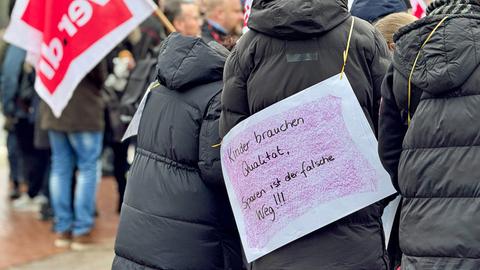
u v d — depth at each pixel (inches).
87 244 345.7
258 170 168.4
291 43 164.1
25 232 370.9
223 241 185.2
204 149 179.2
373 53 165.9
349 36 164.4
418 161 149.4
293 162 165.3
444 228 144.9
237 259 187.8
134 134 196.4
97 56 268.2
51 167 360.5
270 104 165.8
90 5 266.8
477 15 148.5
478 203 143.7
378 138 161.8
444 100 148.6
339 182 163.6
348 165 163.5
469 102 146.6
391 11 213.9
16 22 279.6
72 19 268.5
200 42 184.2
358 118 162.7
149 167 186.4
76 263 322.3
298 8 161.2
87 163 337.4
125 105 304.5
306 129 164.1
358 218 164.9
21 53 382.0
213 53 182.9
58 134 337.4
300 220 164.9
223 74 173.2
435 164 147.3
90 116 329.7
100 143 338.0
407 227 150.6
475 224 142.9
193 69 181.6
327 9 162.9
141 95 302.8
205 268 182.4
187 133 181.8
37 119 356.5
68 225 347.3
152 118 187.8
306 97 163.5
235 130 170.2
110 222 379.9
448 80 146.0
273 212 167.3
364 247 163.6
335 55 163.6
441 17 149.4
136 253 185.3
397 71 154.3
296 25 161.5
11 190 433.7
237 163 171.3
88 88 328.8
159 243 182.5
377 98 168.1
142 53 340.2
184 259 181.8
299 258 165.0
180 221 182.1
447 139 147.0
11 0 367.9
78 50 268.8
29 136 399.5
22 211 412.8
